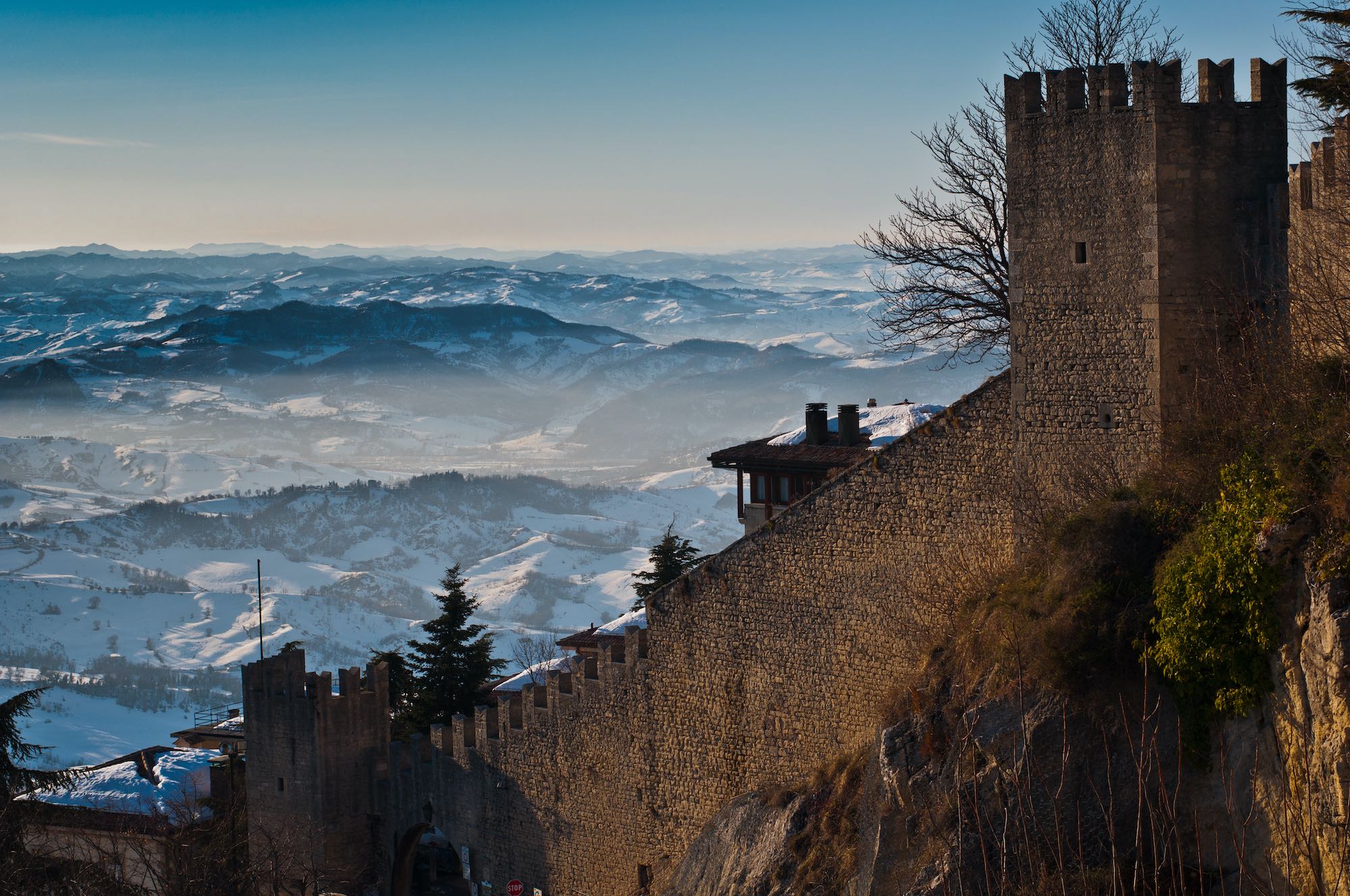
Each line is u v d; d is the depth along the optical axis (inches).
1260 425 1628.9
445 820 3068.4
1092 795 1670.8
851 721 2287.2
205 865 2935.5
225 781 3671.3
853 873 1996.8
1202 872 1555.1
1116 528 1732.3
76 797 3799.2
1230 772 1550.2
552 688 2812.5
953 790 1782.7
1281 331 1743.4
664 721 2591.0
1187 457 1729.8
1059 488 1932.8
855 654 2278.5
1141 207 1828.2
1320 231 1708.9
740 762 2468.0
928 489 2165.4
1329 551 1446.9
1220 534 1583.4
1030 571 1878.7
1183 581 1599.4
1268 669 1518.2
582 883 2755.9
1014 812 1702.8
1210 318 1819.6
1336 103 1791.3
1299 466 1525.6
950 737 1844.2
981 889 1692.9
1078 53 2578.7
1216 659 1556.3
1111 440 1878.7
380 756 3294.8
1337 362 1589.6
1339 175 1678.2
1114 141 1851.6
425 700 3986.2
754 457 3009.4
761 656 2426.2
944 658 1993.1
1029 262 1952.5
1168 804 1616.6
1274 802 1485.0
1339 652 1385.3
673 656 2568.9
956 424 2118.6
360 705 3294.8
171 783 3878.0
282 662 3366.1
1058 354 1927.9
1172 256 1814.7
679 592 2556.6
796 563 2368.4
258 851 3245.6
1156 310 1817.2
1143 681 1662.2
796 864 2151.8
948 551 2139.5
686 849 2551.7
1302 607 1470.2
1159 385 1820.9
